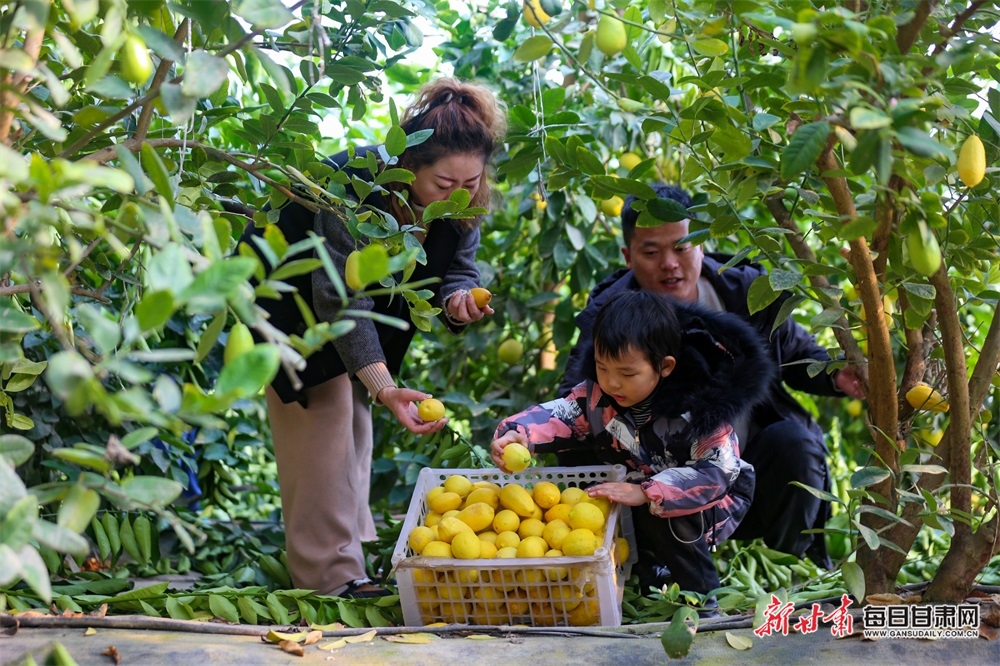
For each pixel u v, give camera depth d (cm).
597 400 225
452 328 243
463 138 209
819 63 131
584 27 194
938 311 178
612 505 211
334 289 209
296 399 224
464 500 222
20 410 249
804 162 136
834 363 203
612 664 173
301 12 187
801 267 193
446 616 207
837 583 223
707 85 175
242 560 278
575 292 321
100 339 103
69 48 131
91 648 172
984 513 193
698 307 220
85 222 117
